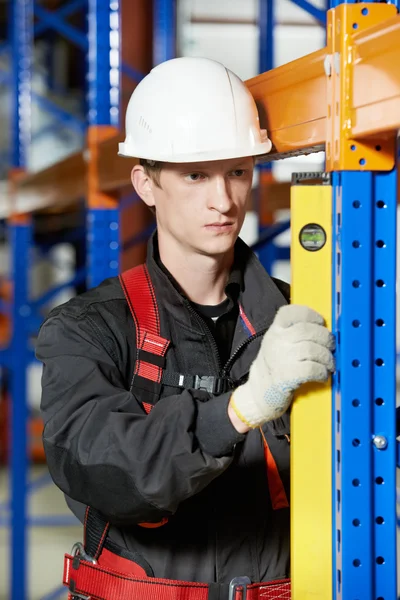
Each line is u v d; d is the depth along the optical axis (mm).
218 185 2428
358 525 2045
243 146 2449
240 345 2541
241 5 9859
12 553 8055
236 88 2512
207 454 2104
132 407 2277
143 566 2484
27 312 8430
